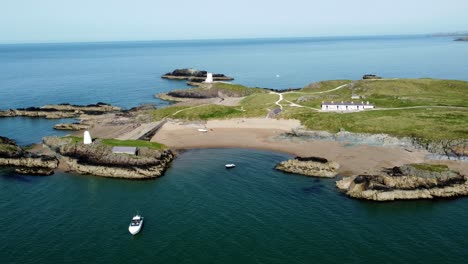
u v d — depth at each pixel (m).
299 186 88.50
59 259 61.03
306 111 142.25
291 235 67.44
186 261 60.25
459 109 132.00
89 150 104.94
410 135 111.56
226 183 91.12
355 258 60.88
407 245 64.31
